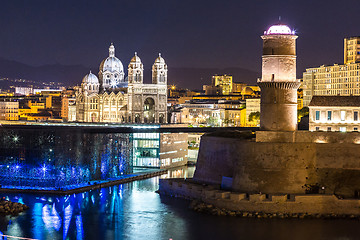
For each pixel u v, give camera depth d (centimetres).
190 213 16800
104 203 18500
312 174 16738
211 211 16538
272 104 17488
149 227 15575
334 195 16000
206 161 19738
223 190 17550
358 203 15825
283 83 17312
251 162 17000
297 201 15900
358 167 16512
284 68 17462
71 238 14800
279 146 16775
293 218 15762
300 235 14462
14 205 17688
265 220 15688
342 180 16612
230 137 19838
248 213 16125
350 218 15675
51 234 15162
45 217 16800
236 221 15700
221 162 19025
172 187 19538
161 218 16438
